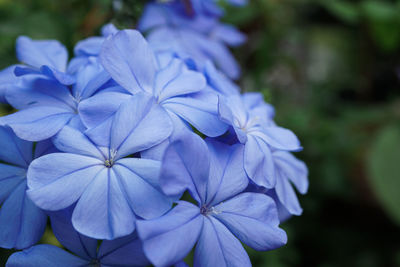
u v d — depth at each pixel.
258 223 0.11
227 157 0.11
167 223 0.10
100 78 0.11
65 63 0.13
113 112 0.11
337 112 0.29
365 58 0.31
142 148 0.10
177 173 0.10
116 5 0.16
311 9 0.33
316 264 0.24
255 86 0.24
